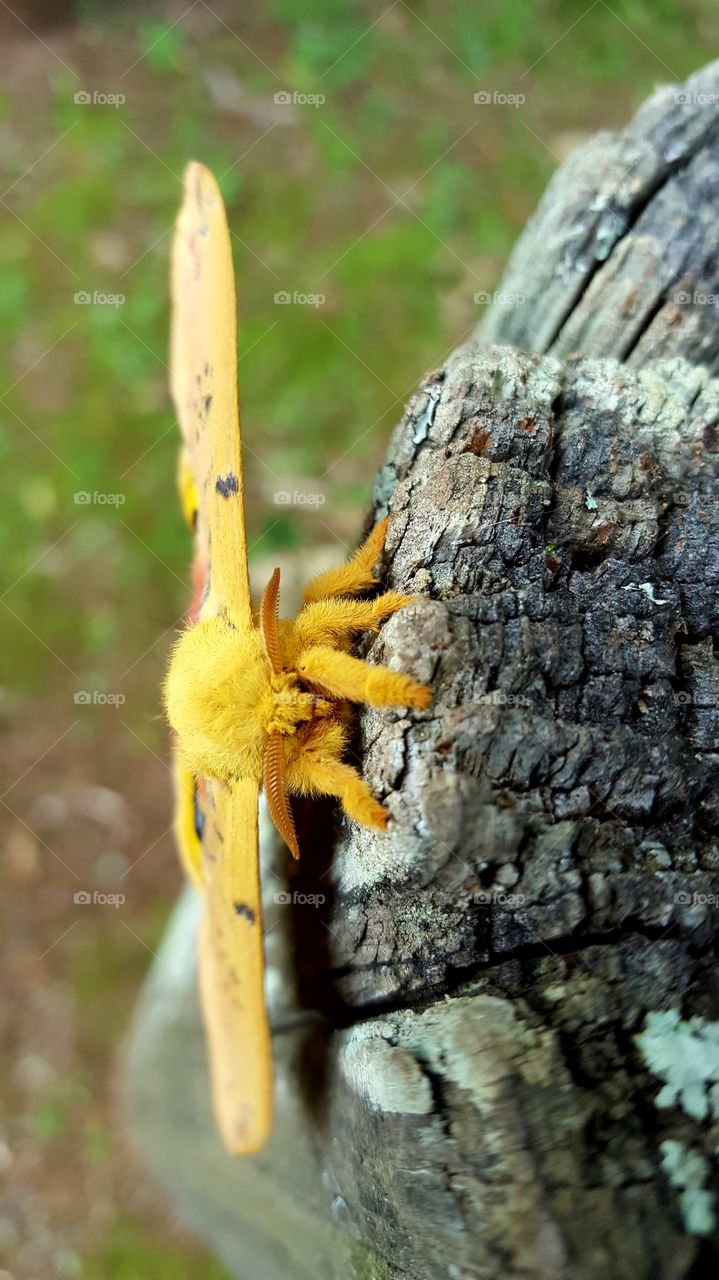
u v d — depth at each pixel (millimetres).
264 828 140
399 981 107
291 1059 127
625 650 107
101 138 257
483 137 237
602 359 114
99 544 232
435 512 109
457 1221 104
